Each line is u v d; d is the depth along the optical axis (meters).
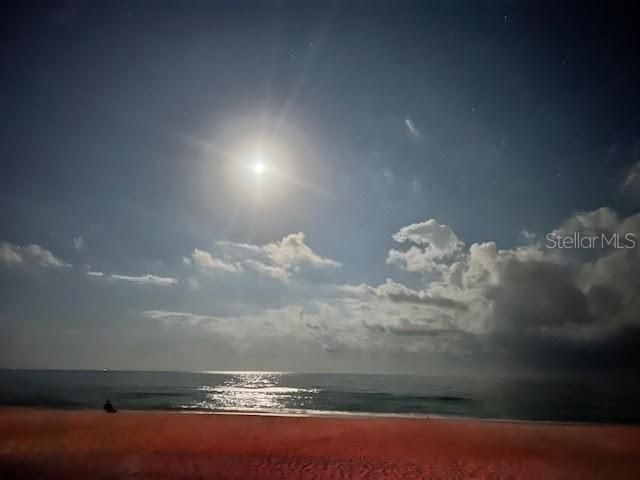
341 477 7.04
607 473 7.39
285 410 15.30
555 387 17.27
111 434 9.75
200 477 6.97
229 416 11.73
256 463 7.73
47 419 11.28
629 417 13.71
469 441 9.27
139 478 6.89
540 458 8.14
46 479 6.83
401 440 9.33
